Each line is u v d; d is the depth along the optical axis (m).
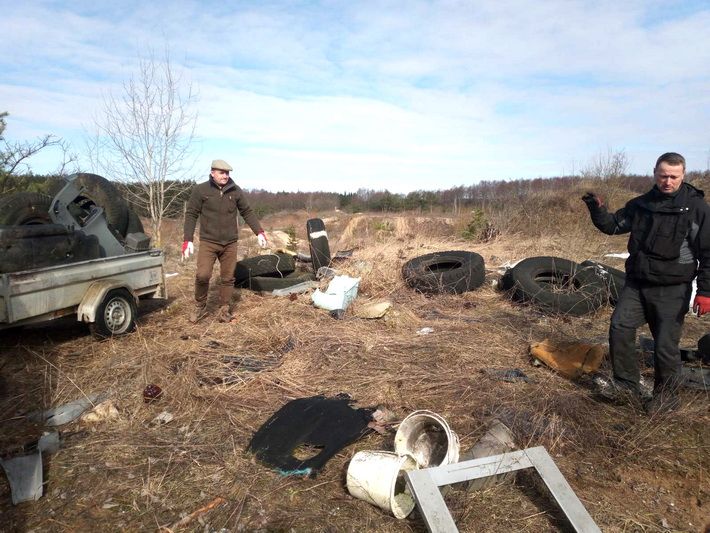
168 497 2.95
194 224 6.17
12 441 3.55
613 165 16.22
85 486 3.05
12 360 5.01
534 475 3.12
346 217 20.98
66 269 5.20
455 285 7.68
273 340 5.43
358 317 6.33
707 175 14.97
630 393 3.99
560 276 7.73
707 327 6.15
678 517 2.84
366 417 3.72
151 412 3.97
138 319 6.49
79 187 6.34
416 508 2.84
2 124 10.14
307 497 2.96
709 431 3.60
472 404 4.00
